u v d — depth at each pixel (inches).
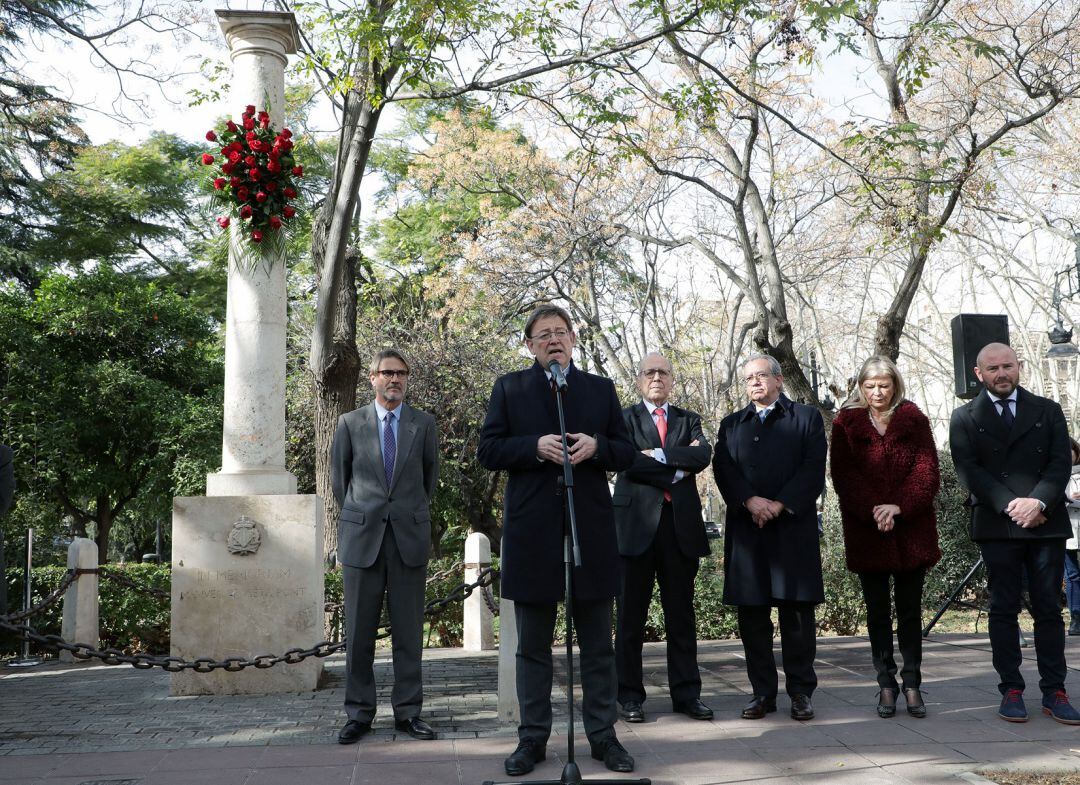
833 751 175.9
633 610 211.2
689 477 217.3
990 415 208.8
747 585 207.3
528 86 410.9
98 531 771.4
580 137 450.0
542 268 754.2
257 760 177.0
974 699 222.8
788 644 207.9
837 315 1011.9
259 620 255.4
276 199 277.3
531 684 172.6
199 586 255.9
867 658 290.8
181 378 774.5
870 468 211.6
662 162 620.1
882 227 494.0
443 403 677.3
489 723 208.1
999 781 153.2
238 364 273.6
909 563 204.7
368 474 207.0
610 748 167.8
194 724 212.5
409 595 202.4
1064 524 202.4
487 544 353.1
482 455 175.3
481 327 720.3
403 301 773.3
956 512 401.1
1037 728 191.9
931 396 1264.8
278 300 279.1
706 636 354.9
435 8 349.4
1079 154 693.9
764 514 204.4
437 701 235.1
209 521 258.5
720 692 242.1
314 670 256.7
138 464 756.6
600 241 725.3
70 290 757.9
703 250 552.7
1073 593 339.0
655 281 777.6
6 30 589.0
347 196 383.9
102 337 740.0
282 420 278.1
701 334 884.0
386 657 326.0
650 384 222.2
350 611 200.2
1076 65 482.6
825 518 373.1
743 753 175.8
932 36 442.6
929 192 462.9
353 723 193.8
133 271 1075.3
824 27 383.2
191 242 1111.0
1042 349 986.7
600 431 176.4
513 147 736.3
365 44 343.3
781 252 783.7
